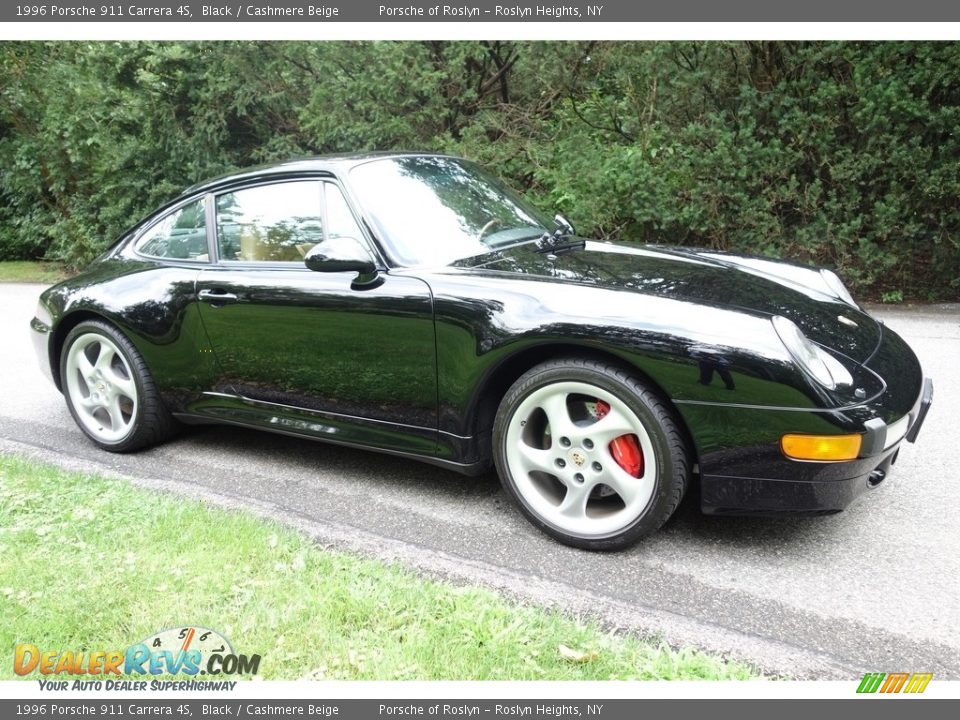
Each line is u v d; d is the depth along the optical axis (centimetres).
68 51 1155
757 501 247
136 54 1027
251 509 311
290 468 366
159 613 233
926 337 575
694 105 770
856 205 697
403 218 319
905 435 267
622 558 270
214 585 246
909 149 678
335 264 285
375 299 295
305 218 330
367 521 305
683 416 245
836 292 333
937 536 279
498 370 279
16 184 1282
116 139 1119
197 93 1043
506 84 961
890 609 235
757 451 241
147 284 370
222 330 344
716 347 240
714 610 237
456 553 276
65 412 473
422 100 942
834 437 232
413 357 291
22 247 1448
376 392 305
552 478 290
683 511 304
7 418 461
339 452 387
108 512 304
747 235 733
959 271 712
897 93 661
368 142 937
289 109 1042
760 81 745
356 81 925
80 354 399
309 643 218
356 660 211
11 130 1335
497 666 209
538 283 277
